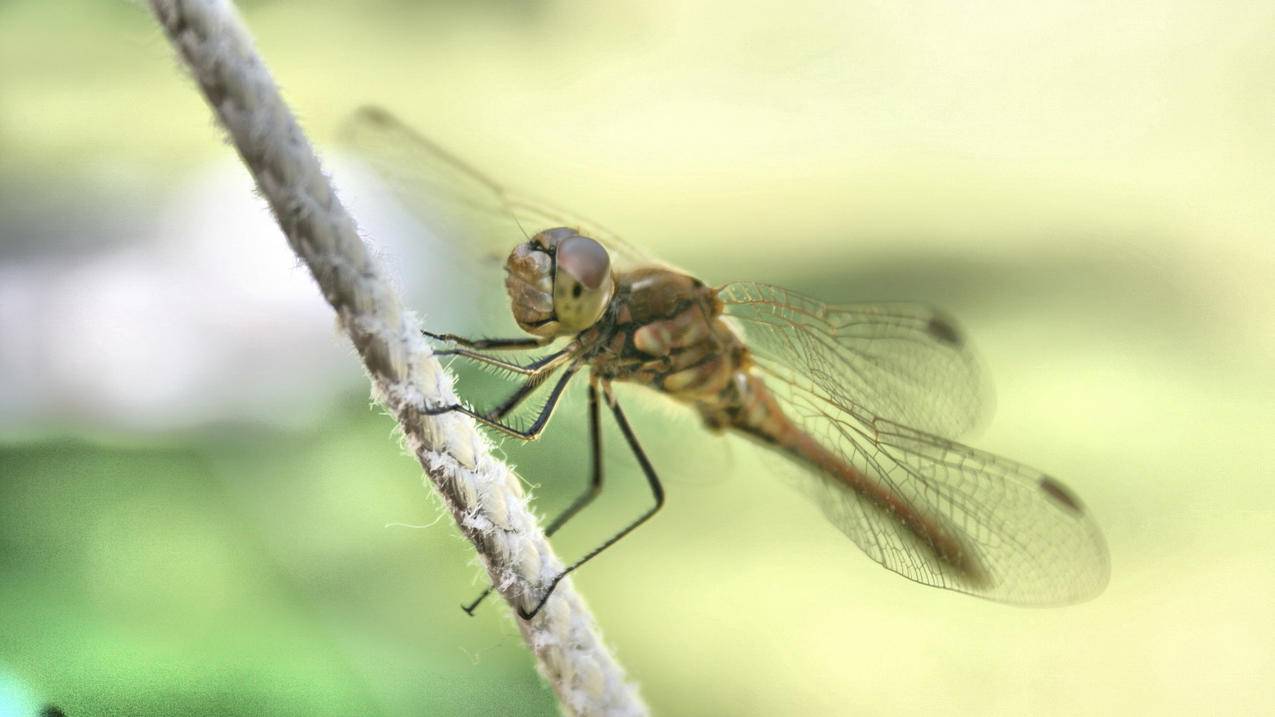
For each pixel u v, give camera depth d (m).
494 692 0.36
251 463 0.37
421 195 0.36
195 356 0.38
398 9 0.84
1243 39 0.94
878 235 0.65
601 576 0.41
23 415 0.37
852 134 0.81
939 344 0.36
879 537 0.37
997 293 0.60
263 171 0.31
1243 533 0.45
